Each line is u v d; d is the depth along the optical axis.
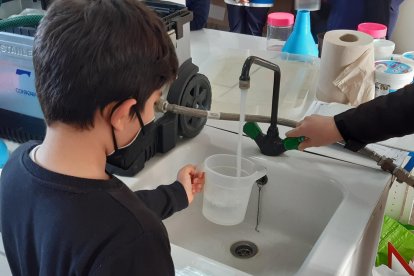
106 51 0.58
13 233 0.71
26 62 1.08
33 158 0.67
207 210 1.10
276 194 1.21
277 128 1.19
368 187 1.07
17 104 1.15
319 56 1.78
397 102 0.98
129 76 0.60
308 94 1.42
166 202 0.94
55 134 0.64
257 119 1.17
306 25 1.55
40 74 0.61
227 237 1.24
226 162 1.13
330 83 1.40
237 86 1.39
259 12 2.48
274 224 1.25
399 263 1.54
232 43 1.86
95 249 0.60
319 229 1.18
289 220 1.23
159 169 1.14
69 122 0.61
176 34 1.13
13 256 0.76
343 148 1.22
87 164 0.64
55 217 0.62
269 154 1.19
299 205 1.19
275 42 1.81
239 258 1.19
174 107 1.11
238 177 1.03
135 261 0.61
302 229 1.22
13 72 1.11
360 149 1.10
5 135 1.21
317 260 0.86
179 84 1.14
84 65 0.58
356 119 1.02
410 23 2.63
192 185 1.02
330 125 1.06
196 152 1.24
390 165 1.11
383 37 1.68
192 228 1.26
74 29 0.58
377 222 1.14
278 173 1.18
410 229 1.79
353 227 0.94
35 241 0.66
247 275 0.84
